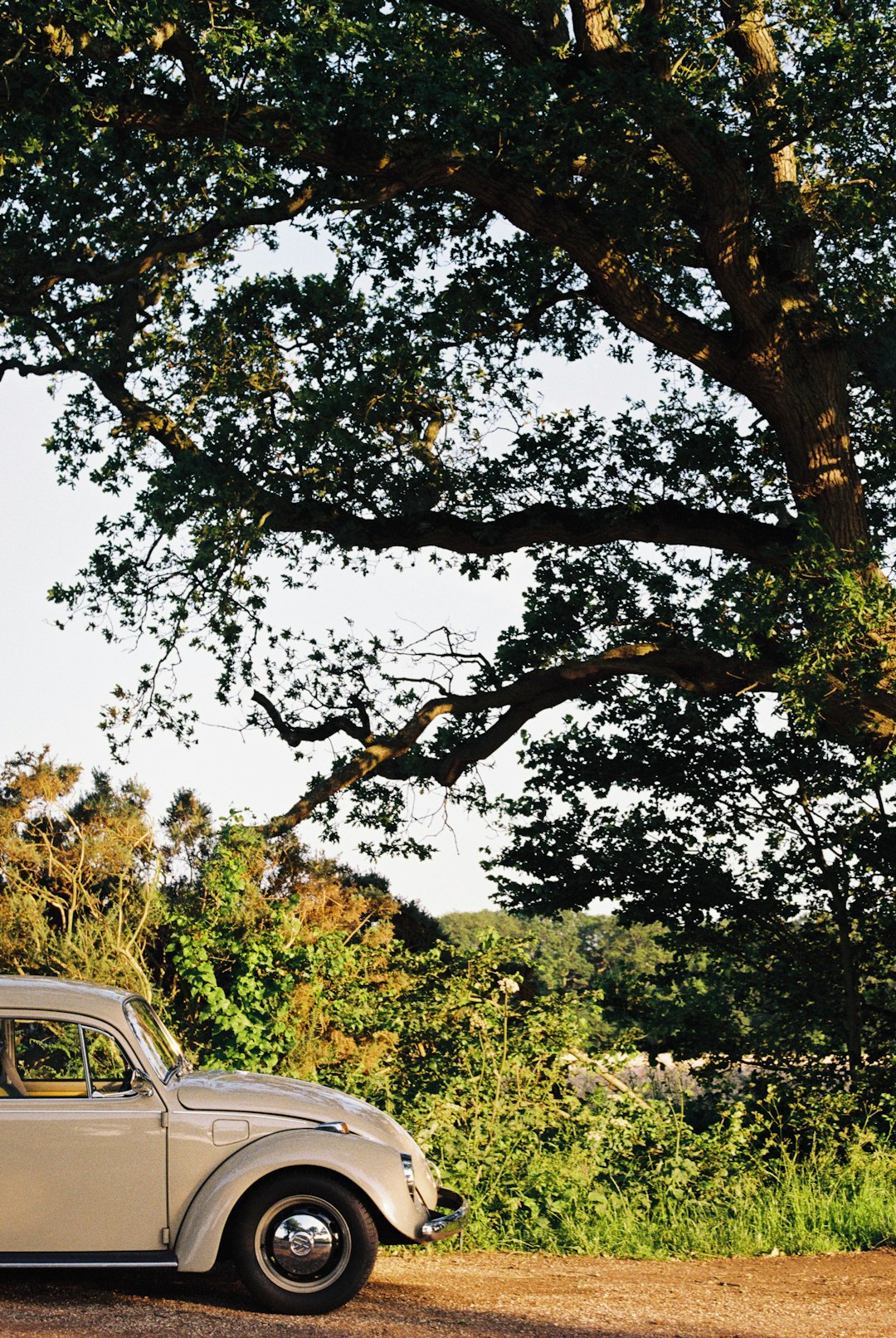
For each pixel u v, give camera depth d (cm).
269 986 1135
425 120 1346
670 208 1553
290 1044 1132
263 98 1320
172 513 1441
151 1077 662
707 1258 910
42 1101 648
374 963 1307
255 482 1508
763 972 1995
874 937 1912
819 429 1526
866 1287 782
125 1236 640
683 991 1998
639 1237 946
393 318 1628
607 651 1634
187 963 1105
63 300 1611
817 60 1376
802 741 1884
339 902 1462
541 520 1691
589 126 1338
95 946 1277
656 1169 1037
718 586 1388
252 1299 668
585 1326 646
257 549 1588
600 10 1493
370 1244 647
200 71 1288
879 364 1516
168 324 1734
